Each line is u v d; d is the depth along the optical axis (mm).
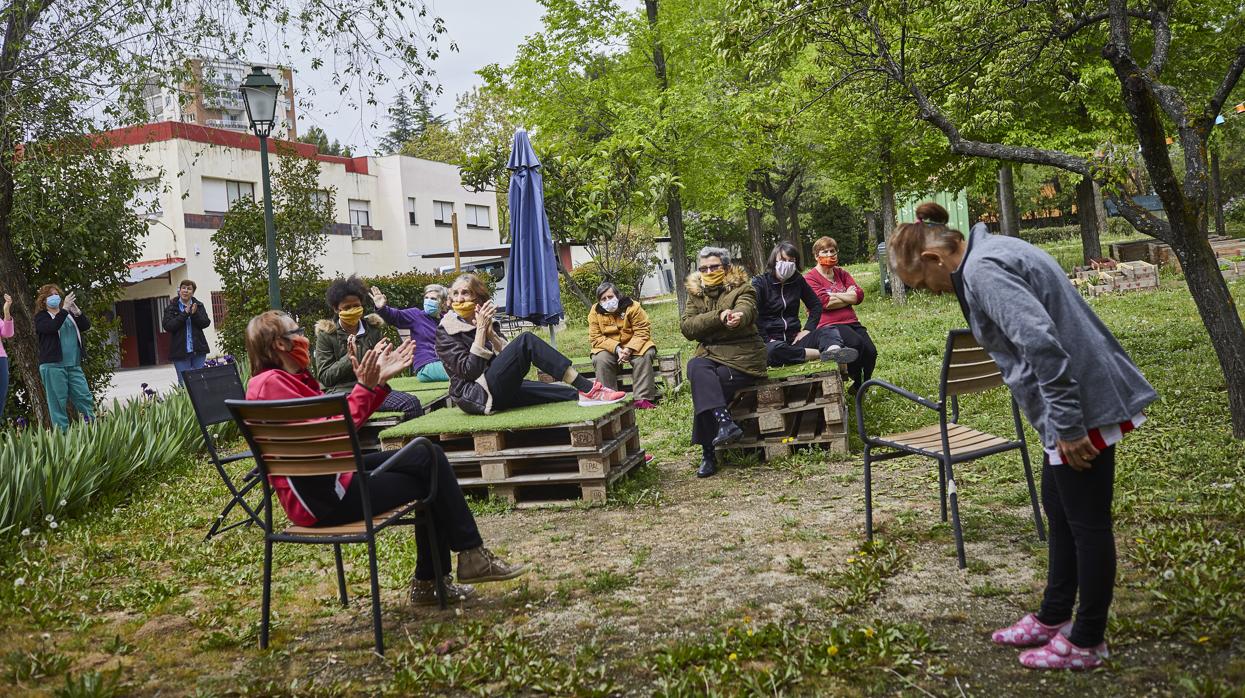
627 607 3824
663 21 16578
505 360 6418
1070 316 2756
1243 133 31469
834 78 9688
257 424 3562
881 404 8188
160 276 27828
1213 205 28406
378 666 3400
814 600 3705
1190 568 3471
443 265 37844
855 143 18688
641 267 29609
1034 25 8609
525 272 10625
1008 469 5645
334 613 4066
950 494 3992
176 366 12797
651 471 6754
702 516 5371
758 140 16484
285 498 3688
